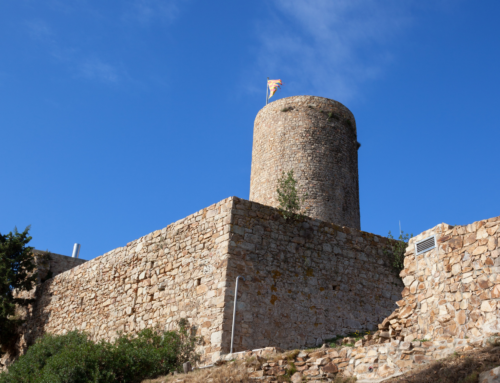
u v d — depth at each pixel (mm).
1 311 26625
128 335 20531
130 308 21219
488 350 10883
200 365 16938
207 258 18719
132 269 22031
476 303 12703
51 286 27391
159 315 19703
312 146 29516
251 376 14078
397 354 12273
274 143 30094
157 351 17578
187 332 18000
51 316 26422
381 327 15055
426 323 13969
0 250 27766
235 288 17578
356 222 29656
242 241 18391
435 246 14297
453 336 13031
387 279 20922
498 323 12062
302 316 18453
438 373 10891
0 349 27859
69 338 22125
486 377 9945
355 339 17500
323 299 19125
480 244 13078
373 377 12359
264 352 15070
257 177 30094
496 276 12469
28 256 28359
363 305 19906
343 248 20438
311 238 19875
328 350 13656
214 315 17422
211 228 19109
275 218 19438
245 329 17219
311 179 28719
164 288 20078
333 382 12758
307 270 19266
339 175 29562
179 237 20391
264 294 18031
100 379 16656
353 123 31766
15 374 20734
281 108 30750
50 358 19047
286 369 13758
